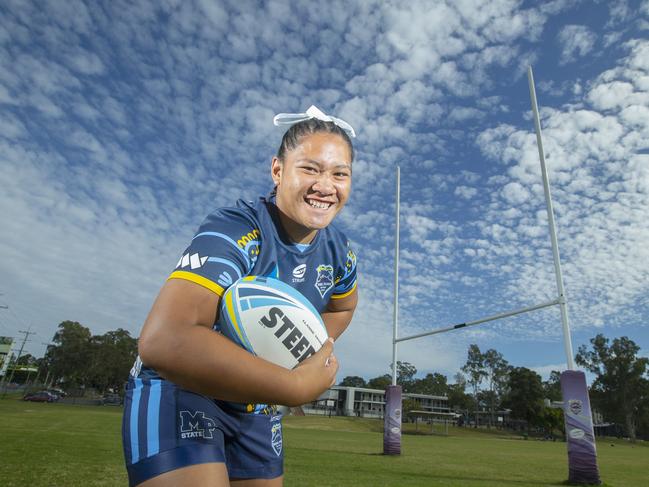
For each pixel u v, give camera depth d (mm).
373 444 17578
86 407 37531
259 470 1660
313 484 5645
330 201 1542
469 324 13102
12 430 10438
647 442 59031
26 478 4617
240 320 1329
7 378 77875
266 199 1680
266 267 1522
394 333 14578
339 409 74438
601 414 69875
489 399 79688
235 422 1550
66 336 62781
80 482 4520
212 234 1291
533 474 9070
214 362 987
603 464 14055
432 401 79438
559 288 9844
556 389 78938
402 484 6117
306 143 1528
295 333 1410
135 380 1400
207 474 1241
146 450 1258
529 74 11867
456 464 10492
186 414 1319
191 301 1092
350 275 2010
